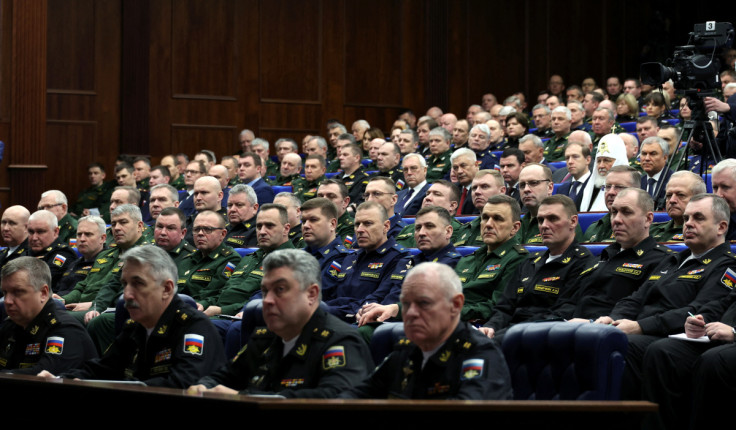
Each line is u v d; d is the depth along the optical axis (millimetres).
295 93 14180
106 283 6551
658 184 7008
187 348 3850
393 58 14805
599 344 3250
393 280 5543
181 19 13453
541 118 11508
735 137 6727
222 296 6195
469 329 3131
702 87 6820
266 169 11836
